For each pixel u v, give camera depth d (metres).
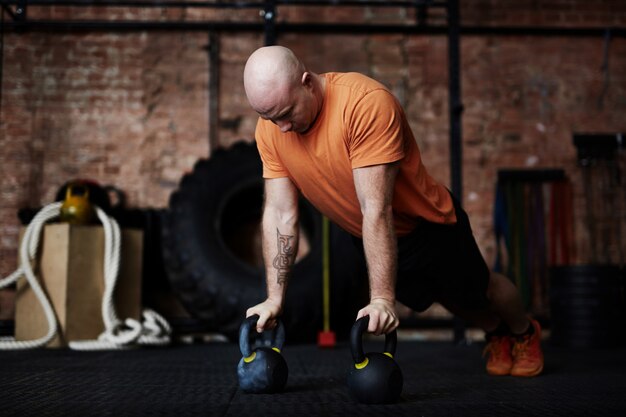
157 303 4.32
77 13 4.67
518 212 4.65
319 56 4.75
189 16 4.71
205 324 4.00
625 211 4.71
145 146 4.61
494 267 4.63
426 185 1.81
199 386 1.95
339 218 1.90
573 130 4.81
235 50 4.71
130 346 3.55
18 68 4.61
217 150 4.42
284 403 1.59
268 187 1.86
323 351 3.46
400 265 1.90
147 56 4.68
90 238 3.65
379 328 1.53
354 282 4.07
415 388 1.91
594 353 3.48
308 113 1.60
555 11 4.89
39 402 1.63
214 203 4.20
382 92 1.62
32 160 4.55
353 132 1.60
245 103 4.69
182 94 4.67
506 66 4.83
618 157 4.74
